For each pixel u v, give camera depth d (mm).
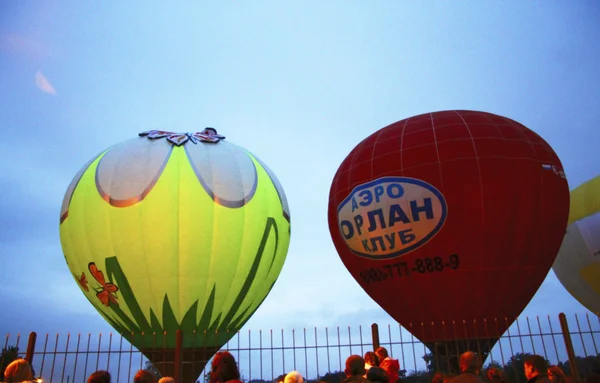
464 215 15336
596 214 20547
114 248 17094
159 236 17047
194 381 17031
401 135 17297
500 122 16875
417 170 16078
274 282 19812
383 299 16938
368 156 17516
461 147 15992
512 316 15695
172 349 17156
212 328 17703
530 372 6520
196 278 17234
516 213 15367
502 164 15648
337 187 18266
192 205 17531
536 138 16766
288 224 20609
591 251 20484
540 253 15641
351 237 17219
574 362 13242
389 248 16172
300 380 5582
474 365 5766
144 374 5859
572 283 21578
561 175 16297
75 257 17781
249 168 19547
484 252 15289
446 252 15422
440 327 15789
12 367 5898
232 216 18016
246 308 18594
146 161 18109
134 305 17094
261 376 13711
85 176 18547
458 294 15453
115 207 17297
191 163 18312
